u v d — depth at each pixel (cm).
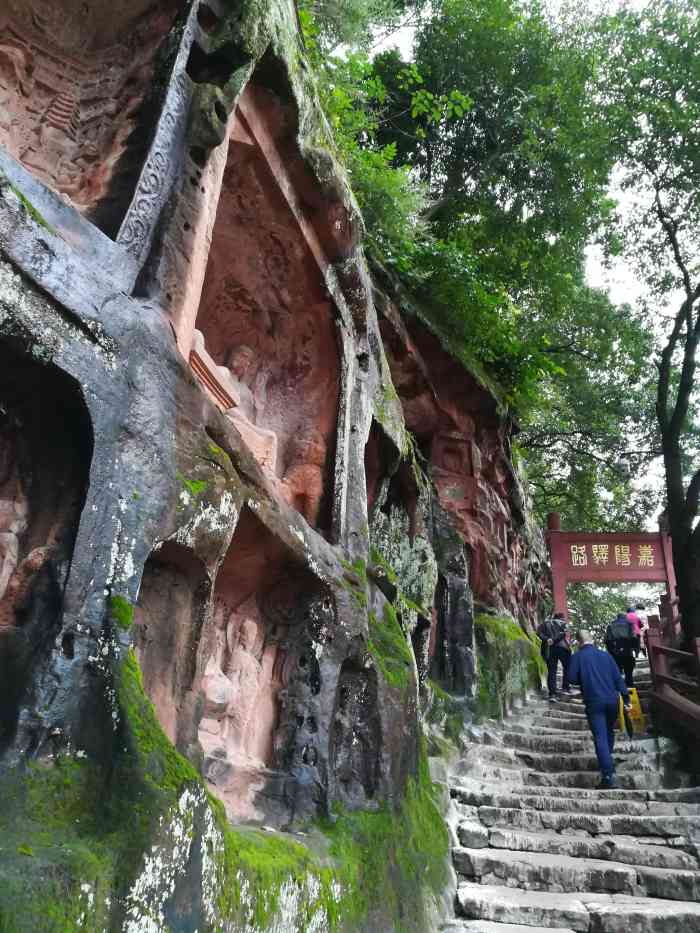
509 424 1216
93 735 247
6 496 289
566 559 1658
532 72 1288
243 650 433
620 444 2002
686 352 1413
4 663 254
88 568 265
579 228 1338
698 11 1380
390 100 1275
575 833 597
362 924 386
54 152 388
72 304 282
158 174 358
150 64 400
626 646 1041
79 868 214
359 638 483
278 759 424
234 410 508
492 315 1052
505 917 482
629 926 461
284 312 568
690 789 639
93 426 279
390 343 957
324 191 521
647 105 1372
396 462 734
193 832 258
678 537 1297
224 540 345
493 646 1007
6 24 388
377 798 471
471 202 1312
